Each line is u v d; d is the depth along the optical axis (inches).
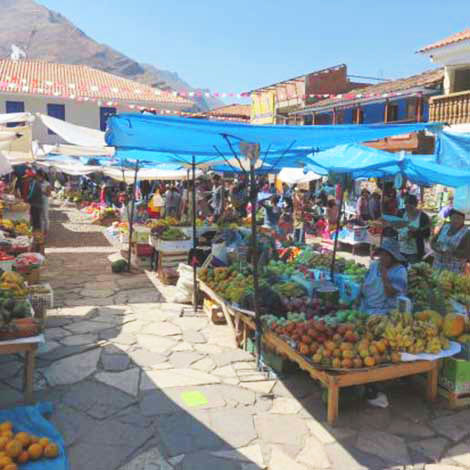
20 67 1327.5
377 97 770.2
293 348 190.7
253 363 221.9
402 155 318.0
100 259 481.7
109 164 655.8
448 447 160.1
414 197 400.2
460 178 332.5
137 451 153.5
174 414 175.8
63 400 184.1
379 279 221.3
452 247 314.5
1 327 169.2
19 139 422.6
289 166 375.2
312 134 195.3
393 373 177.6
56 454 146.0
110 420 171.0
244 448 156.3
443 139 241.9
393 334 183.8
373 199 631.2
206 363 221.0
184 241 393.7
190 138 205.9
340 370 171.9
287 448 156.9
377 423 173.6
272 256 345.4
